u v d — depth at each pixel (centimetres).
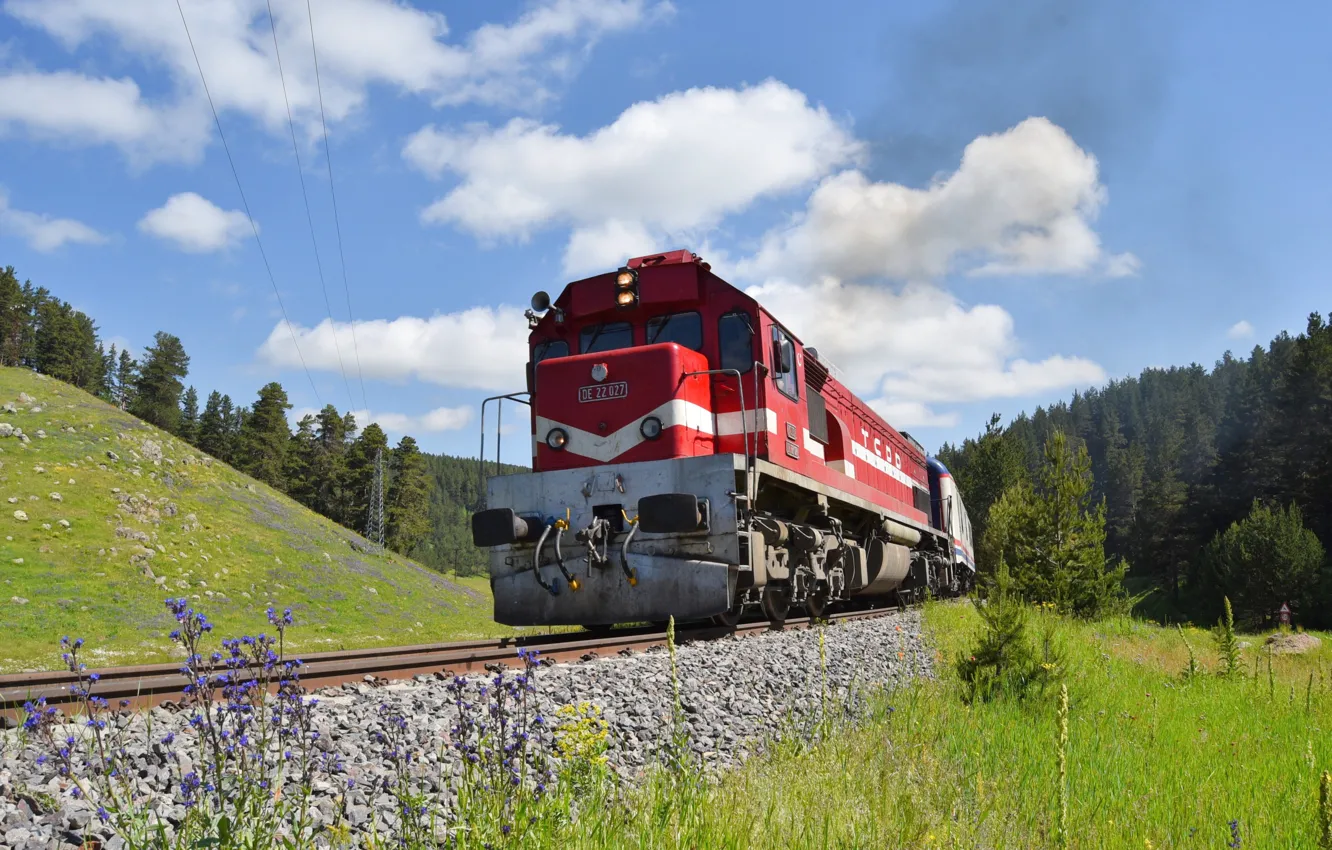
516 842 329
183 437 11862
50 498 3638
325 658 824
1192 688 1109
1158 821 485
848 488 1501
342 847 331
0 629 2408
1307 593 5897
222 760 319
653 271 1178
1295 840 462
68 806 333
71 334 11569
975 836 432
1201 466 10900
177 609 317
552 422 1150
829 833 401
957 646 1168
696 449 1105
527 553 1100
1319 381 7450
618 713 605
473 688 630
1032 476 6762
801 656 936
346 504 8831
